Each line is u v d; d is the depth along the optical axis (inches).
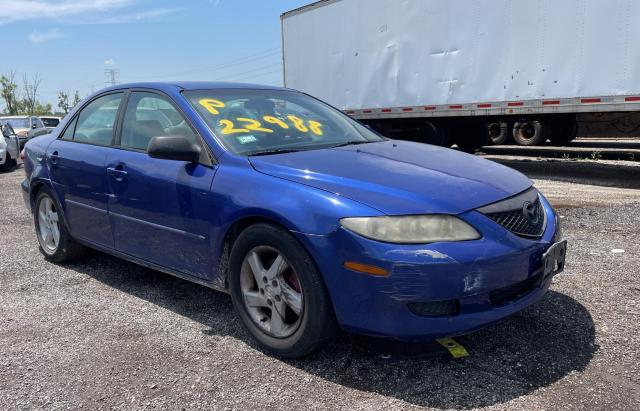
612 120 420.5
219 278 131.9
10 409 103.3
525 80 365.1
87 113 181.5
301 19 560.7
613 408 97.7
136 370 117.0
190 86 155.9
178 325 139.6
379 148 143.6
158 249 145.9
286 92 174.6
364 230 103.0
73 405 104.4
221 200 124.5
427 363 116.3
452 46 410.0
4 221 271.9
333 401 103.5
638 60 306.7
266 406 102.5
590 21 325.7
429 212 104.5
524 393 103.7
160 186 139.7
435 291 100.8
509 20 369.4
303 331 113.2
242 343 128.6
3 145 534.9
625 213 242.8
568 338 125.1
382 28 466.0
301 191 112.6
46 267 191.2
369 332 106.7
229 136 136.4
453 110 416.8
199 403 104.0
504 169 134.9
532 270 112.7
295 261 111.7
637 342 121.8
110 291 165.6
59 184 179.9
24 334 136.0
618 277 161.8
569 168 425.4
